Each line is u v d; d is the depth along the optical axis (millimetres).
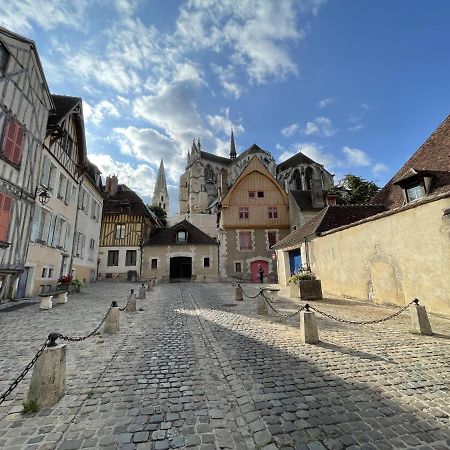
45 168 11406
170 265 25344
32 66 10023
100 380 3572
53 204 12258
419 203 7621
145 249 25531
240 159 56562
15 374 3750
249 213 26672
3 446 2295
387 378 3555
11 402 3020
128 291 14789
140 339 5465
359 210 13477
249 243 25984
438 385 3350
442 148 10555
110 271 25219
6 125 8742
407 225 8133
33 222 10547
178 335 5789
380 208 12672
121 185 30203
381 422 2619
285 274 17531
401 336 5457
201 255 25438
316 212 24000
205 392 3279
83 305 9430
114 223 26453
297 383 3449
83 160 15047
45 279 11766
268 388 3324
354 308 8742
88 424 2615
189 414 2805
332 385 3383
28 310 8078
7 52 8828
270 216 26688
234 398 3129
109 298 11586
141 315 7938
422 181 9016
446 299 6871
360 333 5727
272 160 52719
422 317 5625
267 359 4293
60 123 11641
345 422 2623
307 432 2479
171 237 26031
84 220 16906
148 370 3920
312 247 13688
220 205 27234
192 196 57719
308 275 11406
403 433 2453
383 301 9008
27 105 9820
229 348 4863
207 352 4688
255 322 6941
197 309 9086
